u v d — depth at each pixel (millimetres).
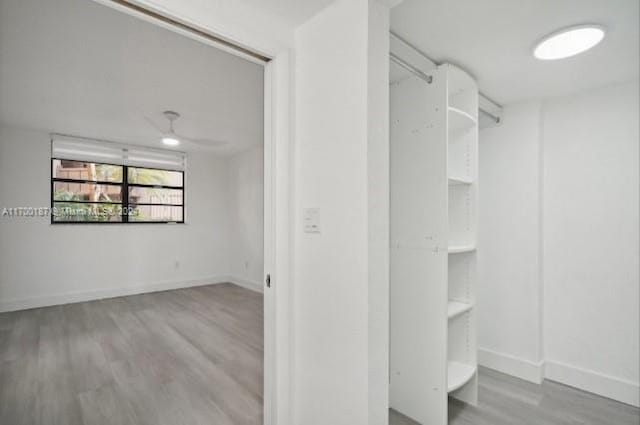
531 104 2484
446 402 1834
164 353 2828
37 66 2393
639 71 2023
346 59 1352
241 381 2361
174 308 4188
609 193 2225
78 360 2668
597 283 2264
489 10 1457
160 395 2166
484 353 2664
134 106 3217
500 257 2609
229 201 5875
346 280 1349
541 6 1424
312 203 1510
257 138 4508
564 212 2402
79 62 2334
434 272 1907
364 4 1282
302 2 1399
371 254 1280
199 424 1877
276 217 1641
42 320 3635
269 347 1660
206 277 5621
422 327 1951
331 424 1407
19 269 3992
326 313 1434
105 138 4430
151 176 5117
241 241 5566
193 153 5465
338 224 1384
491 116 2535
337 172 1389
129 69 2447
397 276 2078
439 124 1904
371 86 1285
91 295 4496
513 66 1976
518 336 2506
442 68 1900
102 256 4594
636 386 2092
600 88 2270
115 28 1925
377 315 1303
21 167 3984
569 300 2373
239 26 1414
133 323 3598
